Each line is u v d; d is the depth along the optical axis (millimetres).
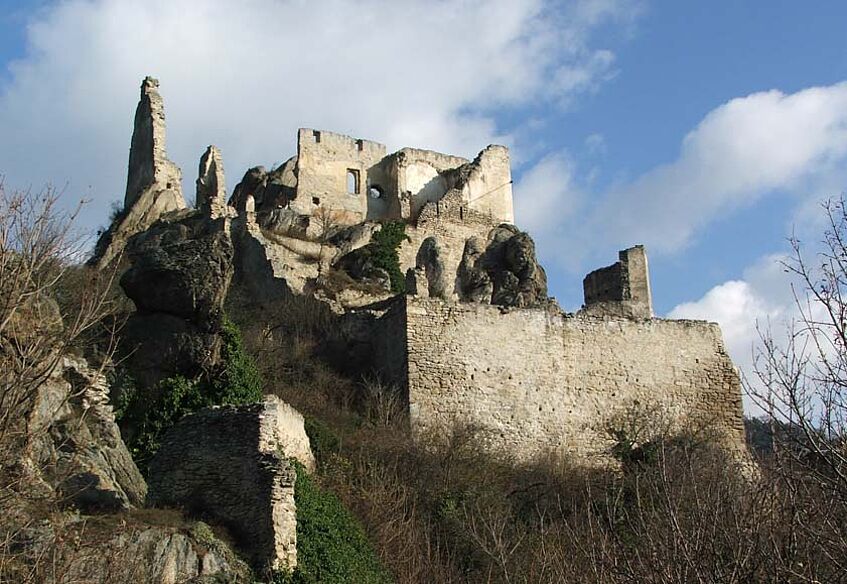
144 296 33125
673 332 42500
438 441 35406
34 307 21062
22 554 19672
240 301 47906
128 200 68062
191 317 32781
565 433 39250
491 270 59656
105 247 59438
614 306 49312
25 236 20219
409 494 32281
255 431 26078
